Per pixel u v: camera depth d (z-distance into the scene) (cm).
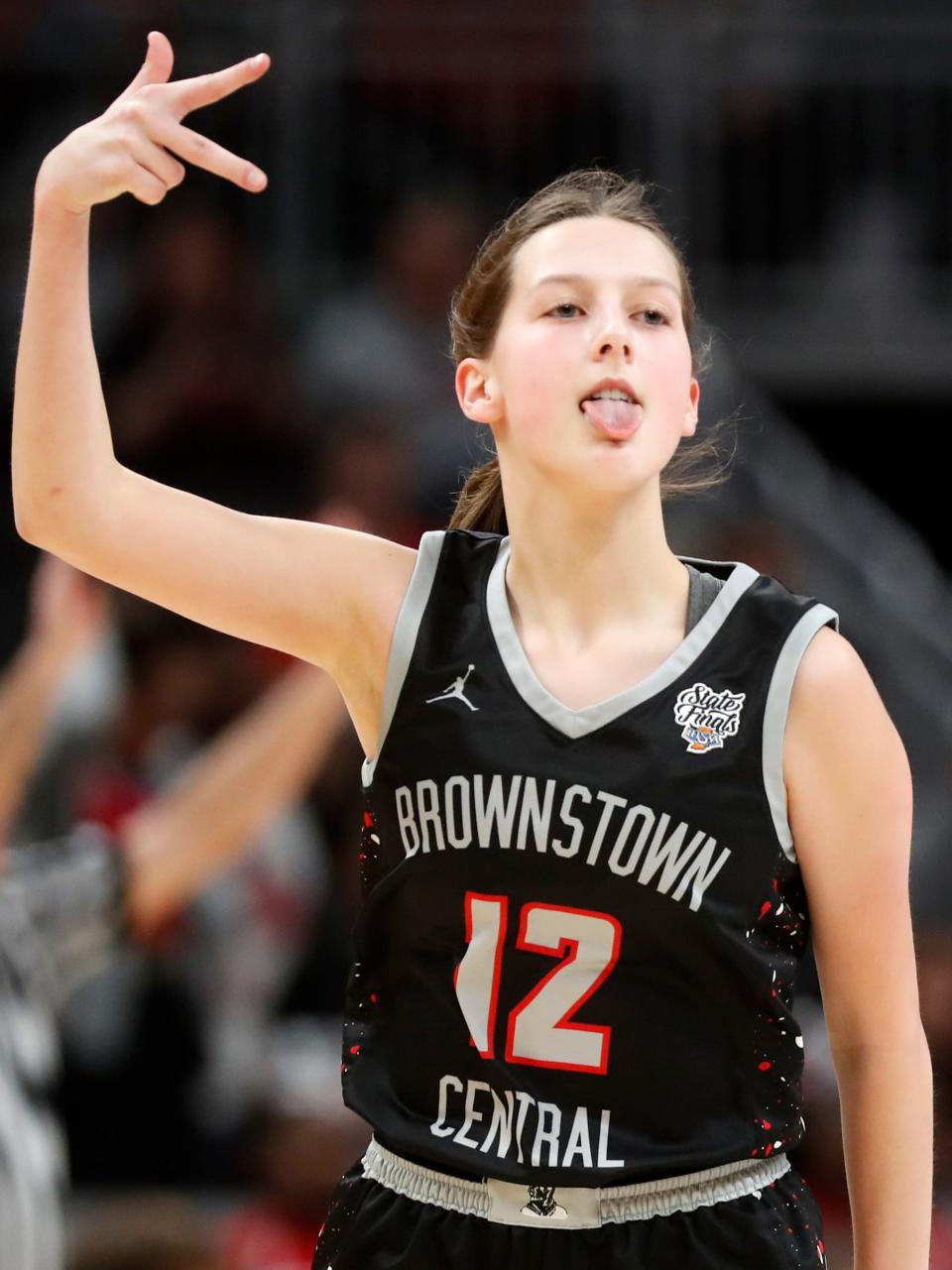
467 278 642
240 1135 1661
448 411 2266
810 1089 1487
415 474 2191
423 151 2469
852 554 2308
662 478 727
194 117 2406
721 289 2480
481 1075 558
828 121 2511
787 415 2545
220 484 2220
